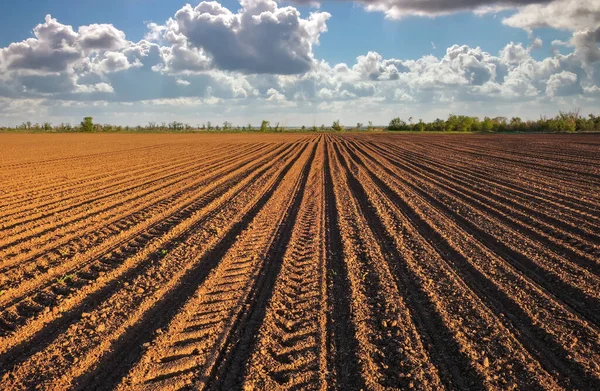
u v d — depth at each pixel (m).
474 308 6.20
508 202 13.24
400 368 4.83
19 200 14.55
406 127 125.19
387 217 11.73
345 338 5.55
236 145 46.75
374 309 6.25
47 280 7.57
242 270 7.89
